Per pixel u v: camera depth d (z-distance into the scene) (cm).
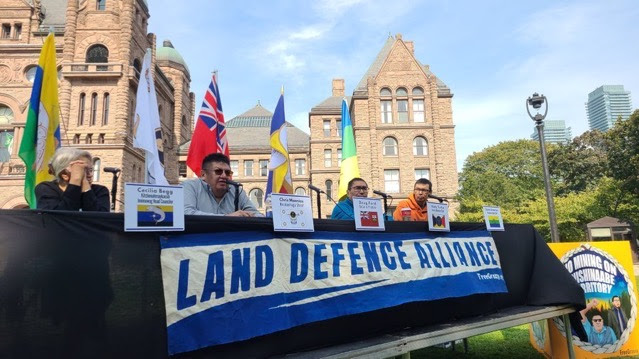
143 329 222
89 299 210
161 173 666
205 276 247
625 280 533
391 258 357
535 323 587
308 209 310
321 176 4466
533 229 530
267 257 278
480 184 3706
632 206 3372
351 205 543
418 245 389
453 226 436
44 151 495
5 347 187
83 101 3300
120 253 223
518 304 477
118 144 3141
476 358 564
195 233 252
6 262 194
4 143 3362
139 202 227
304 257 300
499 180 3684
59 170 301
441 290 383
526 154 4806
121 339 215
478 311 420
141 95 670
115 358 212
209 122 661
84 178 305
